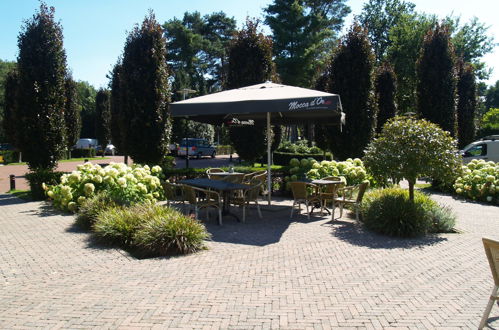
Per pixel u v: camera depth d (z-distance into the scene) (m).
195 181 8.43
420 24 29.91
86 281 4.43
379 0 36.69
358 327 3.32
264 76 13.45
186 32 44.34
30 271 4.78
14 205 9.66
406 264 5.14
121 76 12.57
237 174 10.11
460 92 22.69
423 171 7.01
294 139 37.84
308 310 3.65
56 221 7.68
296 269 4.88
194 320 3.43
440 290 4.20
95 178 8.55
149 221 6.02
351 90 12.45
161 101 12.37
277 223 7.84
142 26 12.38
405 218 6.76
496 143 16.92
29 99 11.25
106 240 6.04
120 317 3.48
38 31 11.33
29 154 11.48
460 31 32.75
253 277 4.57
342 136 12.65
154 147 12.40
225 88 14.02
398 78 30.22
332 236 6.71
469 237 6.79
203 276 4.60
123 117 12.46
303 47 31.52
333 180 9.40
